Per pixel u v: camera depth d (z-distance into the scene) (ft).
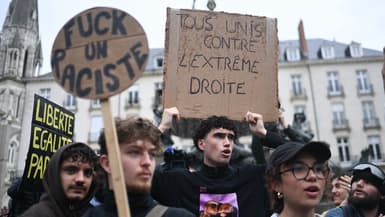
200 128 10.05
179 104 11.42
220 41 12.24
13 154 115.14
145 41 6.73
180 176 9.58
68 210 8.57
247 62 12.19
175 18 12.18
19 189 11.02
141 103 114.42
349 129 109.19
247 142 95.30
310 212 6.70
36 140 11.78
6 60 129.80
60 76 6.90
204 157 9.91
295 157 6.68
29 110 122.42
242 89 11.88
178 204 9.23
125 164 6.57
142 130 6.69
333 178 12.78
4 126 112.06
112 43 6.84
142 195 6.58
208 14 12.43
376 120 109.81
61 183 8.55
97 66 6.76
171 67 11.71
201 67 11.86
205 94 11.62
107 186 7.09
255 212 9.27
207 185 9.39
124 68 6.65
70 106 118.42
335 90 113.70
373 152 107.55
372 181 9.24
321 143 6.54
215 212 9.05
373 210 9.32
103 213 6.64
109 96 6.53
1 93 122.93
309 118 110.83
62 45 7.06
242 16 12.63
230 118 11.53
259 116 11.12
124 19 6.92
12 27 136.15
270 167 7.14
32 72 136.15
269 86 12.08
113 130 6.18
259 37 12.54
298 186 6.54
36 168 11.57
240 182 9.57
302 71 115.85
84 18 7.08
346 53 122.62
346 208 9.49
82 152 8.83
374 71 114.42
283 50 128.36
